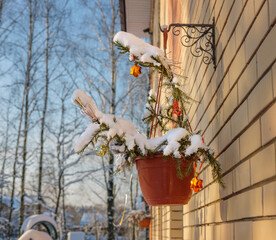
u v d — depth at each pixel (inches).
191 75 138.6
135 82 604.7
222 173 88.3
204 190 110.6
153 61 89.2
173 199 88.5
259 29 60.7
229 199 81.0
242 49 70.9
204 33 98.0
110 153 92.3
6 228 641.6
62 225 697.0
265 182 58.8
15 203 772.6
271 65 55.2
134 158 90.7
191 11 139.6
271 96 55.1
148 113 111.1
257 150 62.2
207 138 107.6
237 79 74.6
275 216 53.8
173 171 87.7
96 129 88.9
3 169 634.2
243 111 70.0
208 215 104.0
